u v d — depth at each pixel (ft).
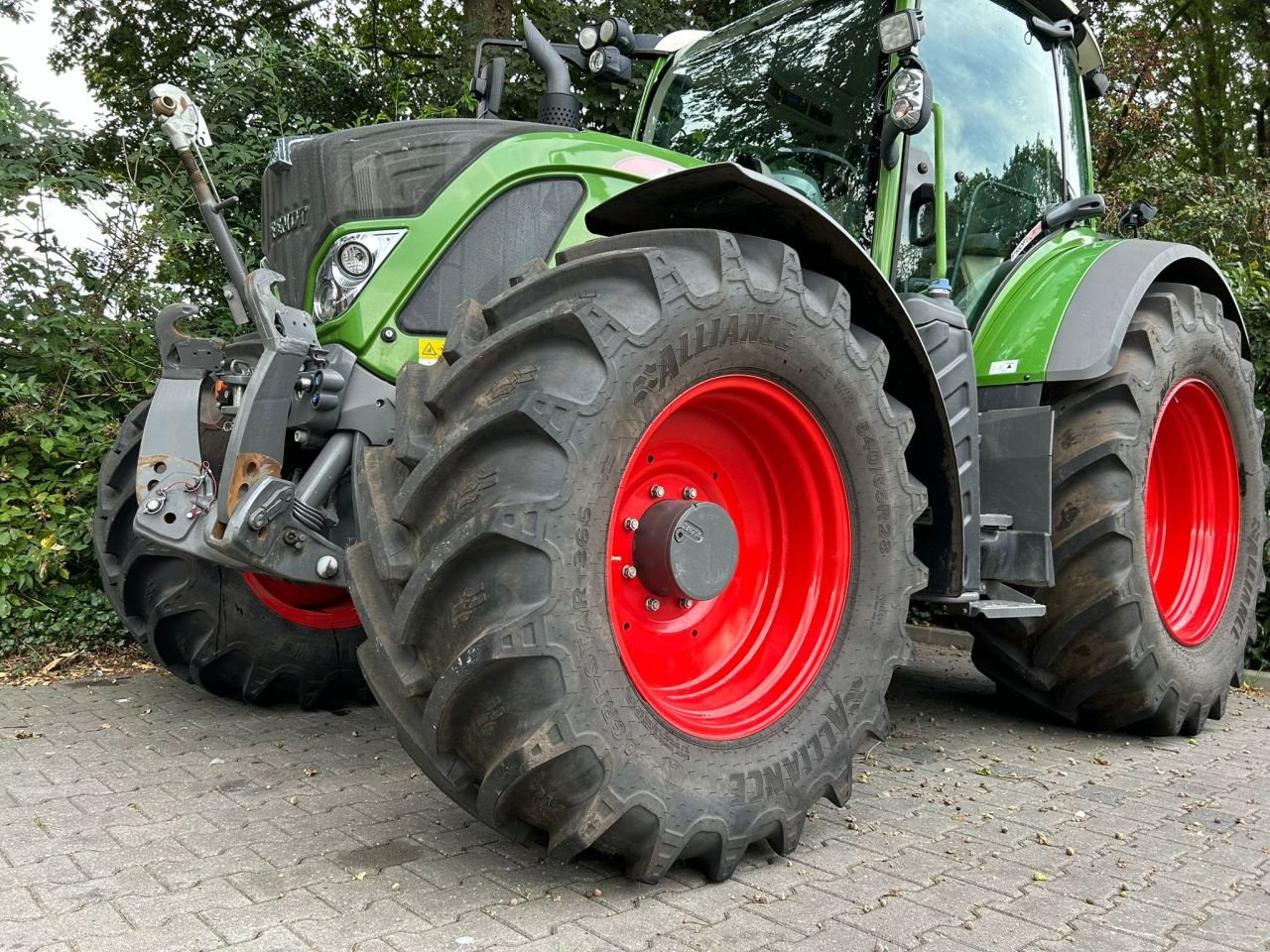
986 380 11.74
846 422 8.20
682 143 13.26
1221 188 22.02
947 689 15.07
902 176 10.92
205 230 19.63
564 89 11.23
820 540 8.41
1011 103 13.03
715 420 8.29
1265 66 43.70
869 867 7.86
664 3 28.45
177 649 11.91
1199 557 13.55
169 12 33.63
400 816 8.61
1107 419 11.43
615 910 6.86
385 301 8.93
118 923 6.40
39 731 11.21
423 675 6.89
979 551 9.98
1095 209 13.50
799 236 8.33
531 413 6.50
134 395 17.17
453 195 9.07
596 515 6.70
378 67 26.66
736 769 7.43
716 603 8.46
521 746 6.47
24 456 16.02
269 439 8.29
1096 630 11.48
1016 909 7.13
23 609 15.01
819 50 11.94
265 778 9.61
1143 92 32.68
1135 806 9.58
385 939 6.29
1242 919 7.05
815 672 8.16
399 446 7.14
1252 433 13.64
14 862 7.38
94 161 21.33
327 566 8.42
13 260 17.29
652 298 7.07
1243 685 15.70
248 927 6.39
